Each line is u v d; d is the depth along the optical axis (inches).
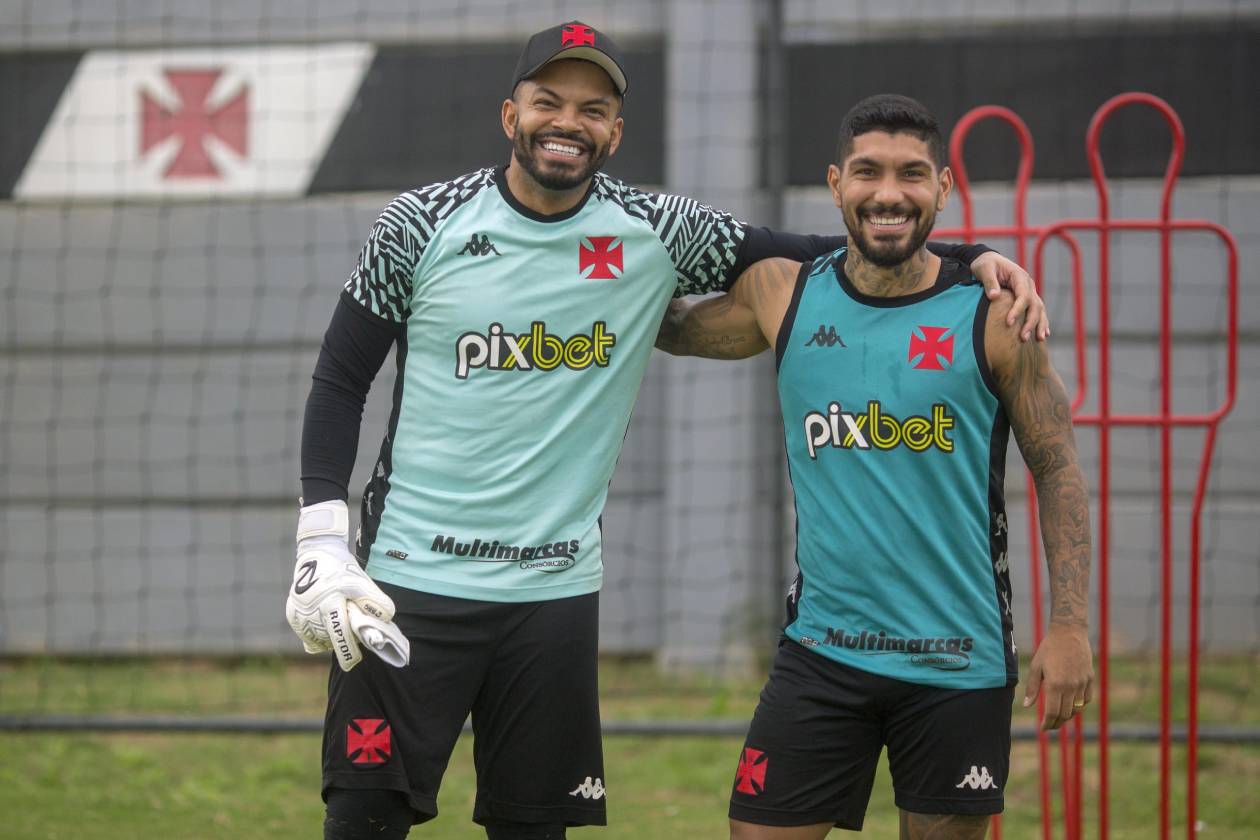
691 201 462.9
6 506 1179.3
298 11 1155.3
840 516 434.0
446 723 446.6
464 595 442.3
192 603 1170.0
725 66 1109.7
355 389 452.1
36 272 1173.7
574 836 709.3
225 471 1169.4
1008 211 1120.2
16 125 1173.1
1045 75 1112.8
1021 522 1115.9
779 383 447.2
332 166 1159.6
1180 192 1107.3
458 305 438.9
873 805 767.1
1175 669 1065.5
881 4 1119.6
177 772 838.5
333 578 423.8
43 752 863.1
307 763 861.8
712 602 1123.9
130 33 1161.4
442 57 1148.5
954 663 427.5
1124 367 1123.9
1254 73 1099.3
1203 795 780.0
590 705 458.3
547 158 427.8
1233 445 1115.3
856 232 421.7
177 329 1168.8
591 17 1132.5
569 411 445.1
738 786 447.5
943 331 426.9
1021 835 708.0
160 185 1168.2
